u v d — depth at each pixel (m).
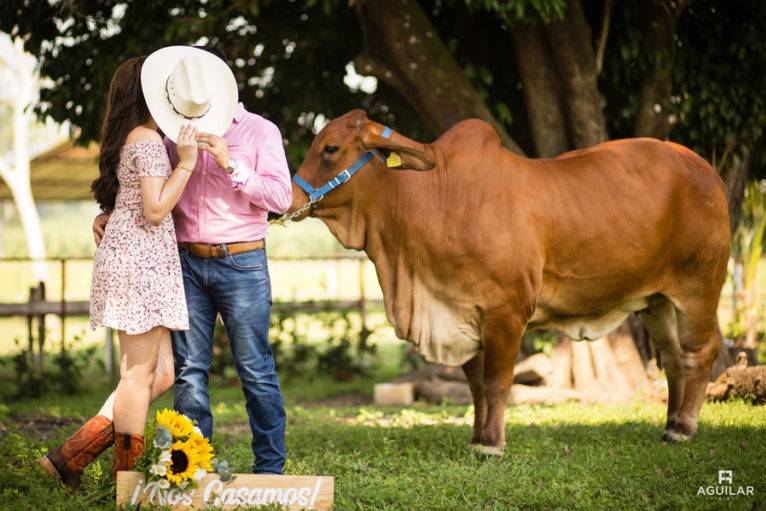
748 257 14.69
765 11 10.23
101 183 5.08
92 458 5.21
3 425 8.40
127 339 5.01
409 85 9.76
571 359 10.06
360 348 13.80
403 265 6.45
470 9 9.24
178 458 4.77
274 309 13.71
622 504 5.02
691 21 10.63
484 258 6.21
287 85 11.23
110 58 9.69
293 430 7.73
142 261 4.93
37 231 26.52
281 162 5.27
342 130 6.41
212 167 5.15
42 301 12.38
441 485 5.40
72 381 12.27
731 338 14.01
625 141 7.07
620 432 7.21
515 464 5.91
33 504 4.94
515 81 11.34
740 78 10.59
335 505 4.99
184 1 10.22
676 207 6.79
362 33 10.74
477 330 6.38
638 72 10.60
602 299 6.69
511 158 6.55
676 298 6.89
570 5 9.80
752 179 12.61
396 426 7.92
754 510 4.87
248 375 5.25
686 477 5.63
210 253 5.16
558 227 6.40
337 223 6.57
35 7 9.16
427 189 6.39
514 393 9.70
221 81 5.13
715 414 7.93
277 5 10.93
